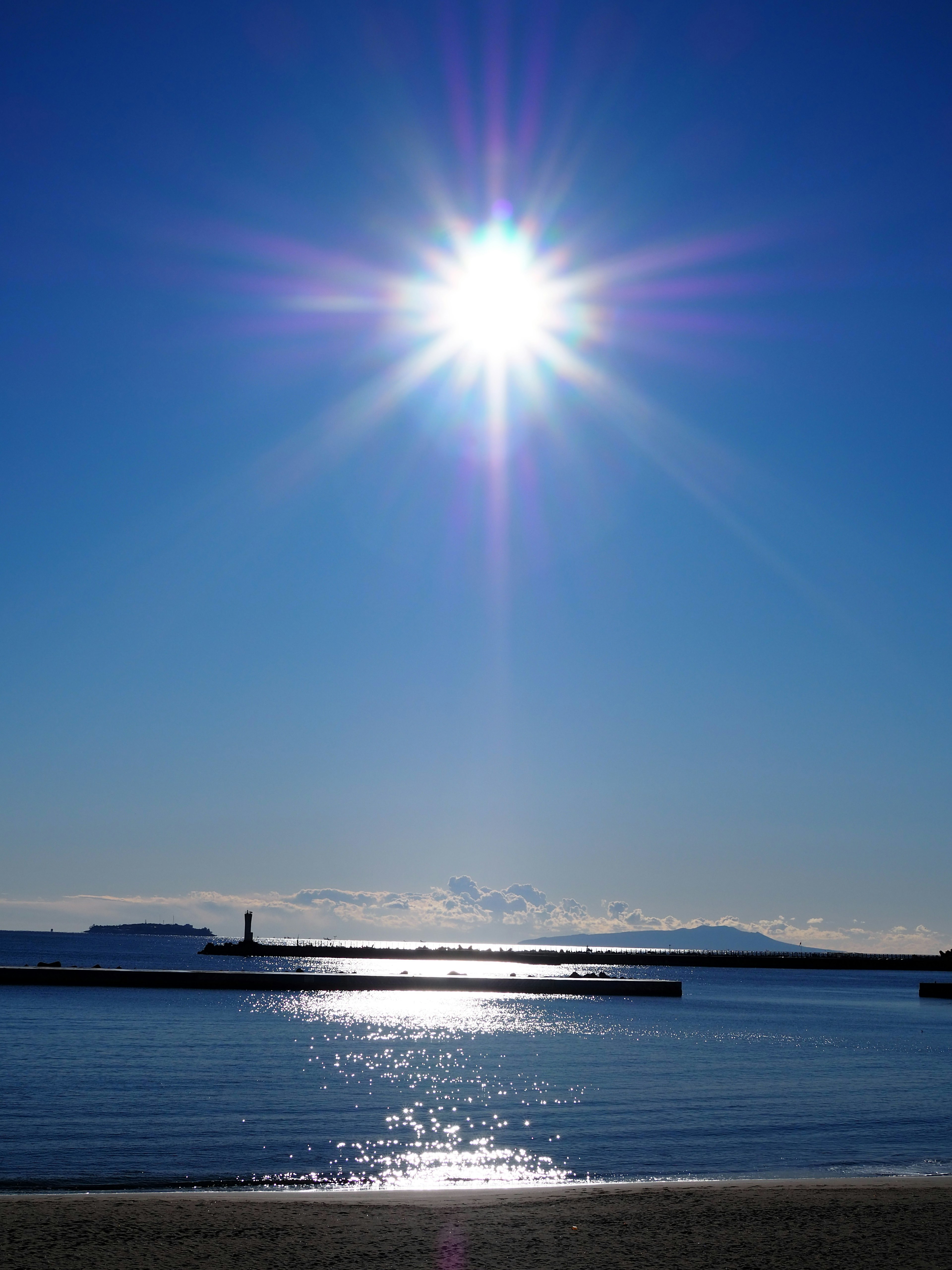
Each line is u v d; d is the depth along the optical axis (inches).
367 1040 2262.6
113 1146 1015.6
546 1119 1242.0
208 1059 1788.9
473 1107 1325.0
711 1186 784.3
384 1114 1246.3
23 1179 874.1
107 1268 526.6
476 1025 2805.1
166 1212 655.8
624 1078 1681.8
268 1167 938.7
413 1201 709.3
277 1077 1578.5
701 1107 1368.1
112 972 3816.4
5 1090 1366.9
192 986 3860.7
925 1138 1157.1
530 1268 543.8
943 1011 4087.1
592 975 7101.4
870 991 5920.3
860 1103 1433.3
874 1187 778.2
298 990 4010.8
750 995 5201.8
